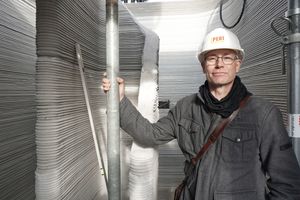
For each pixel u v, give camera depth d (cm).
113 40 92
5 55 122
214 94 108
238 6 186
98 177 158
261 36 146
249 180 95
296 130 88
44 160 103
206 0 236
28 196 143
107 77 95
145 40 174
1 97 119
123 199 168
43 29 101
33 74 150
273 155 94
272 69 132
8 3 125
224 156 98
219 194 96
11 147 127
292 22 86
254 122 98
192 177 107
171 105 249
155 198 153
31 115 148
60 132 108
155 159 149
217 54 104
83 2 133
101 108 165
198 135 107
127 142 170
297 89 87
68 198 115
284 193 91
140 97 153
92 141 148
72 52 120
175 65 250
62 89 111
